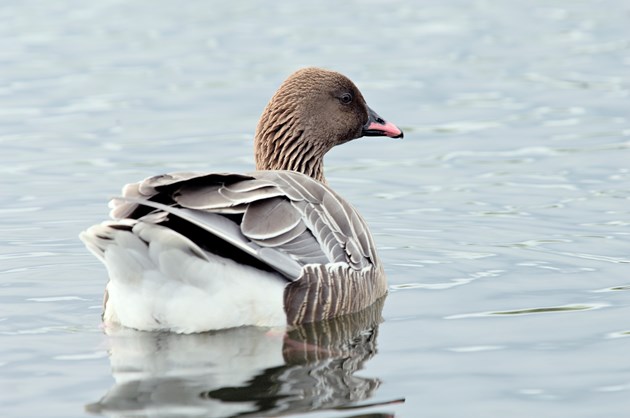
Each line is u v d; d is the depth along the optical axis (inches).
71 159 869.2
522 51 1182.3
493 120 957.8
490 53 1176.2
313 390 432.1
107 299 522.3
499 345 482.6
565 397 421.4
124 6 1406.3
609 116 954.7
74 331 513.3
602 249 642.8
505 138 909.2
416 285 589.0
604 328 502.9
